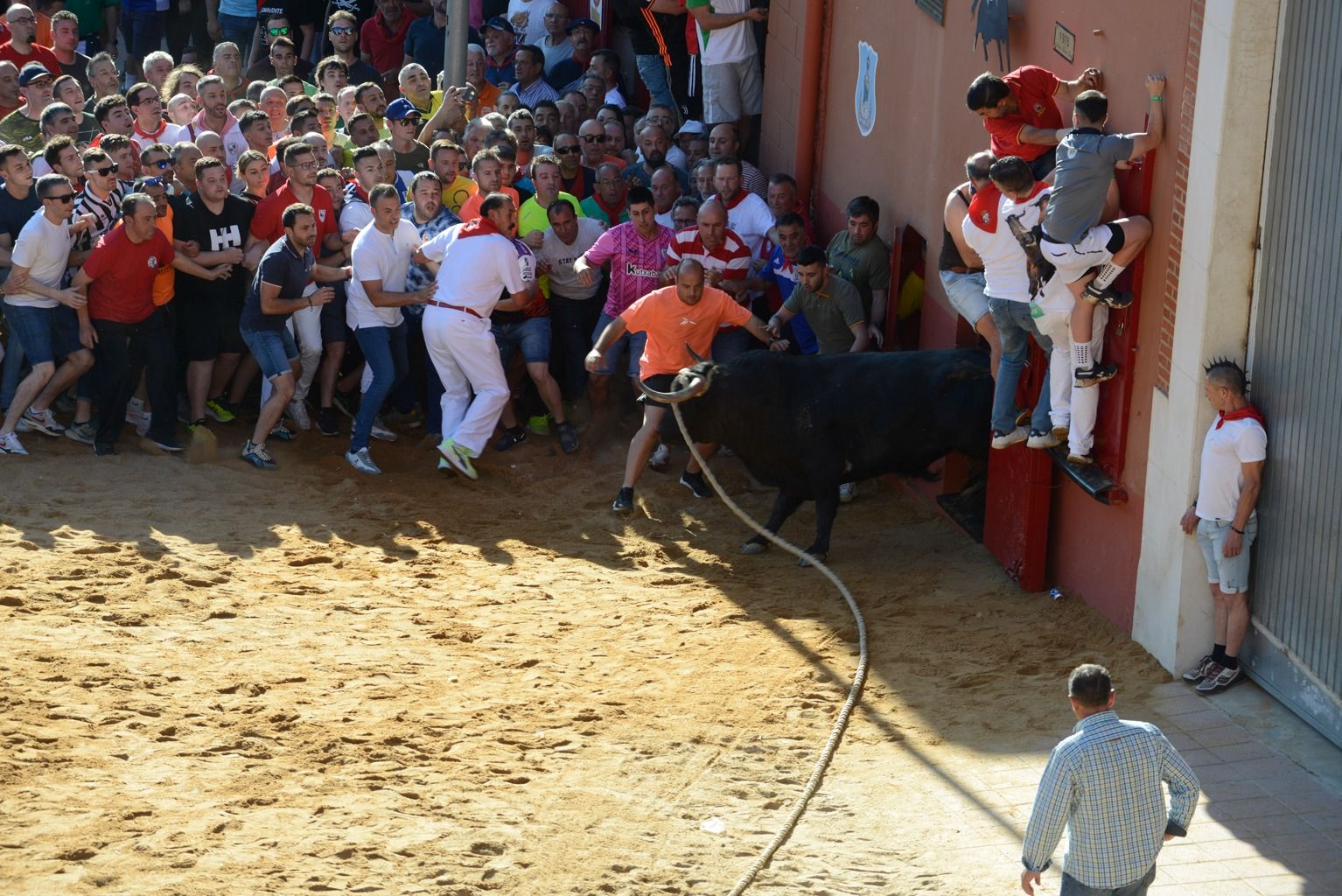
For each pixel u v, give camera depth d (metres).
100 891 11.38
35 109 24.48
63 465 21.31
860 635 16.95
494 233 21.86
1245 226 14.67
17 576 17.59
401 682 15.60
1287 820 12.91
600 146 26.48
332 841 12.30
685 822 12.95
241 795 13.00
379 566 19.09
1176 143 15.22
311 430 23.66
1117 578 16.88
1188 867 12.15
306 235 21.33
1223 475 14.79
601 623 17.56
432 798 13.15
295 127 24.44
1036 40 18.27
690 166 27.27
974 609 17.89
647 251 23.17
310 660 16.06
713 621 17.64
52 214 20.55
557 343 24.59
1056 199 15.26
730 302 20.98
